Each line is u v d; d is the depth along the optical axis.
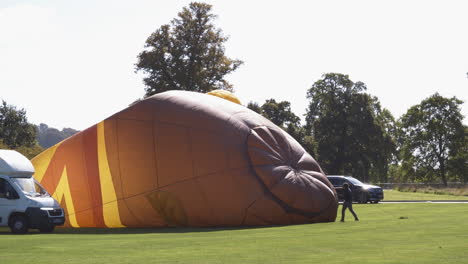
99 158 25.03
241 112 24.92
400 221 21.05
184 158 23.31
